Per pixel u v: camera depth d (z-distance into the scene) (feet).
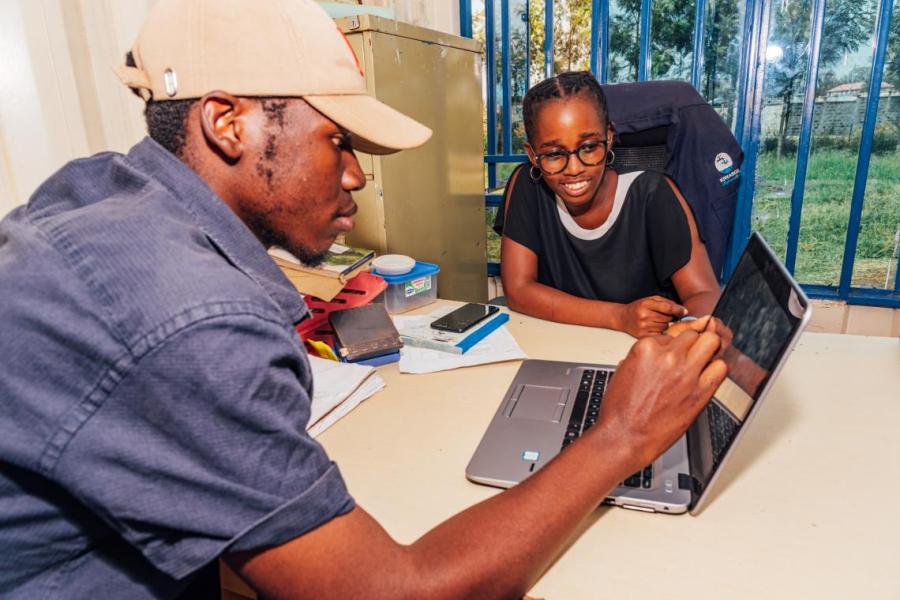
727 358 2.38
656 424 1.90
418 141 1.96
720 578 1.78
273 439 1.43
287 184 1.79
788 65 6.76
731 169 4.89
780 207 7.23
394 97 5.18
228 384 1.35
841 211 7.02
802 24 6.59
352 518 1.57
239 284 1.48
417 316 4.12
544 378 3.10
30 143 4.21
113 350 1.32
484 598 1.63
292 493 1.46
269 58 1.68
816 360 3.24
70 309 1.35
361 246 5.37
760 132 7.02
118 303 1.35
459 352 3.49
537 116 4.11
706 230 4.86
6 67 4.06
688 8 7.09
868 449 2.40
